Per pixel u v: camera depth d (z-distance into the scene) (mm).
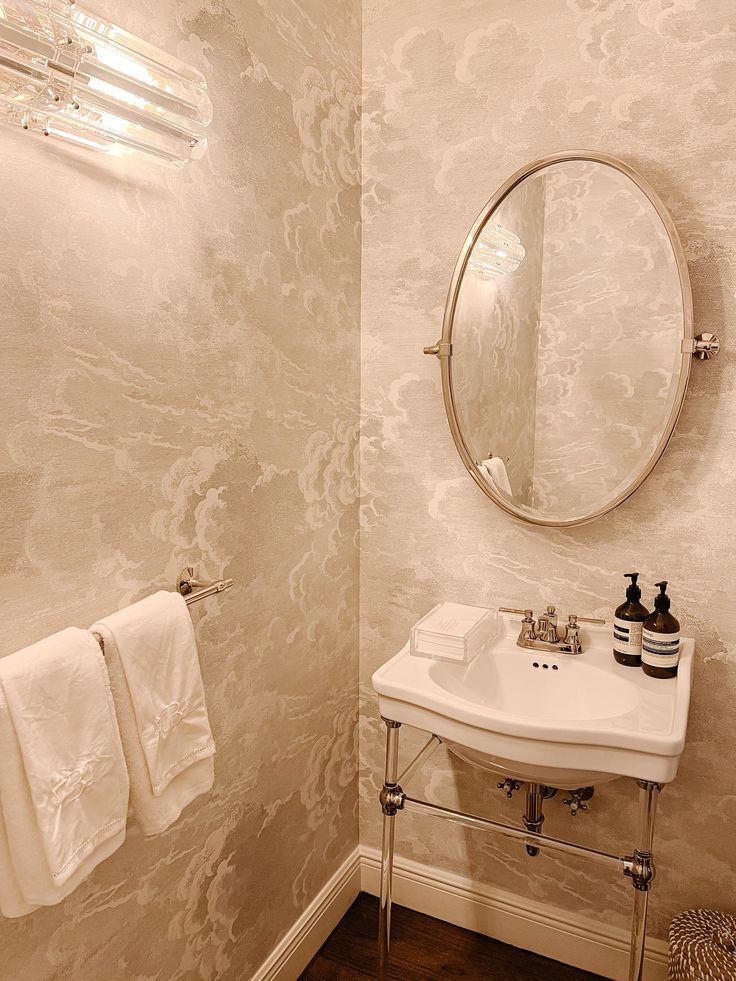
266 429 1460
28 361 948
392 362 1778
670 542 1526
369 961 1768
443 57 1621
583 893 1717
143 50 952
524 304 1570
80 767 918
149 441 1162
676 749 1159
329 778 1825
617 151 1476
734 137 1370
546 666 1535
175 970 1312
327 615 1754
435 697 1319
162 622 1074
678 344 1427
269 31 1372
